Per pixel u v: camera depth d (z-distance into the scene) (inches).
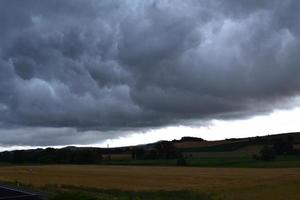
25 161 6560.0
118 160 5969.5
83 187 2068.2
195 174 3080.7
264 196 1793.8
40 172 3484.3
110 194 1769.2
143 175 3029.0
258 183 2288.4
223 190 2020.2
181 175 2992.1
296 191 1942.7
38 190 1747.0
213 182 2410.2
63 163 6092.5
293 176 2628.0
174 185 2261.3
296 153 5378.9
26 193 1493.6
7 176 2942.9
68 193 1202.6
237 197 1769.2
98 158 5959.6
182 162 4719.5
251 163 4554.6
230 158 5255.9
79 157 5989.2
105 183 2362.2
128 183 2373.3
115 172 3420.3
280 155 5344.5
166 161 5383.9
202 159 5295.3
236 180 2502.5
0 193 1510.8
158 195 1836.9
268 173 3041.3
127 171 3565.5
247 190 2009.1
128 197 1542.8
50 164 5807.1
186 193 1910.7
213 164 4640.8
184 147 6840.6
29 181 2449.6
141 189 2050.9
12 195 1411.2
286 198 1727.4
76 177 2856.8
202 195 1845.5
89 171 3604.8
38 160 6338.6
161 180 2578.7
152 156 6131.9
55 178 2751.0
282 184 2209.6
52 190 1765.5
